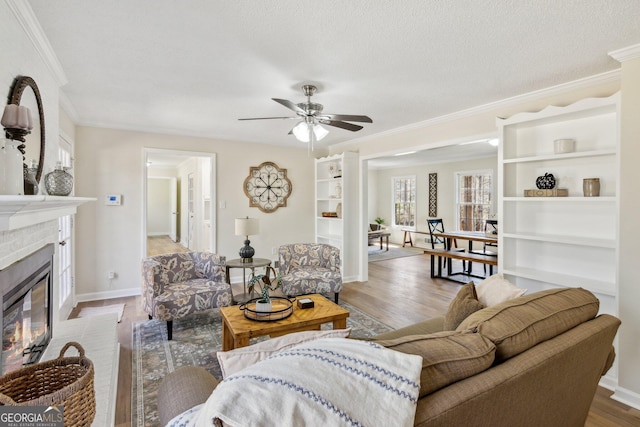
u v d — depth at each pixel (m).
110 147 4.27
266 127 4.42
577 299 1.51
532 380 1.08
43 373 1.34
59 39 2.06
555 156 2.71
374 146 5.00
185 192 8.95
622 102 2.21
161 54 2.27
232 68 2.50
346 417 0.72
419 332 2.19
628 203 2.17
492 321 1.23
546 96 2.99
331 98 3.22
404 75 2.65
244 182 5.26
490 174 7.46
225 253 5.13
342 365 0.82
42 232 2.24
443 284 5.13
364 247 5.30
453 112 3.70
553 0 1.67
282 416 0.68
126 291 4.39
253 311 2.55
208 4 1.70
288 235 5.68
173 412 1.14
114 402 2.03
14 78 1.67
